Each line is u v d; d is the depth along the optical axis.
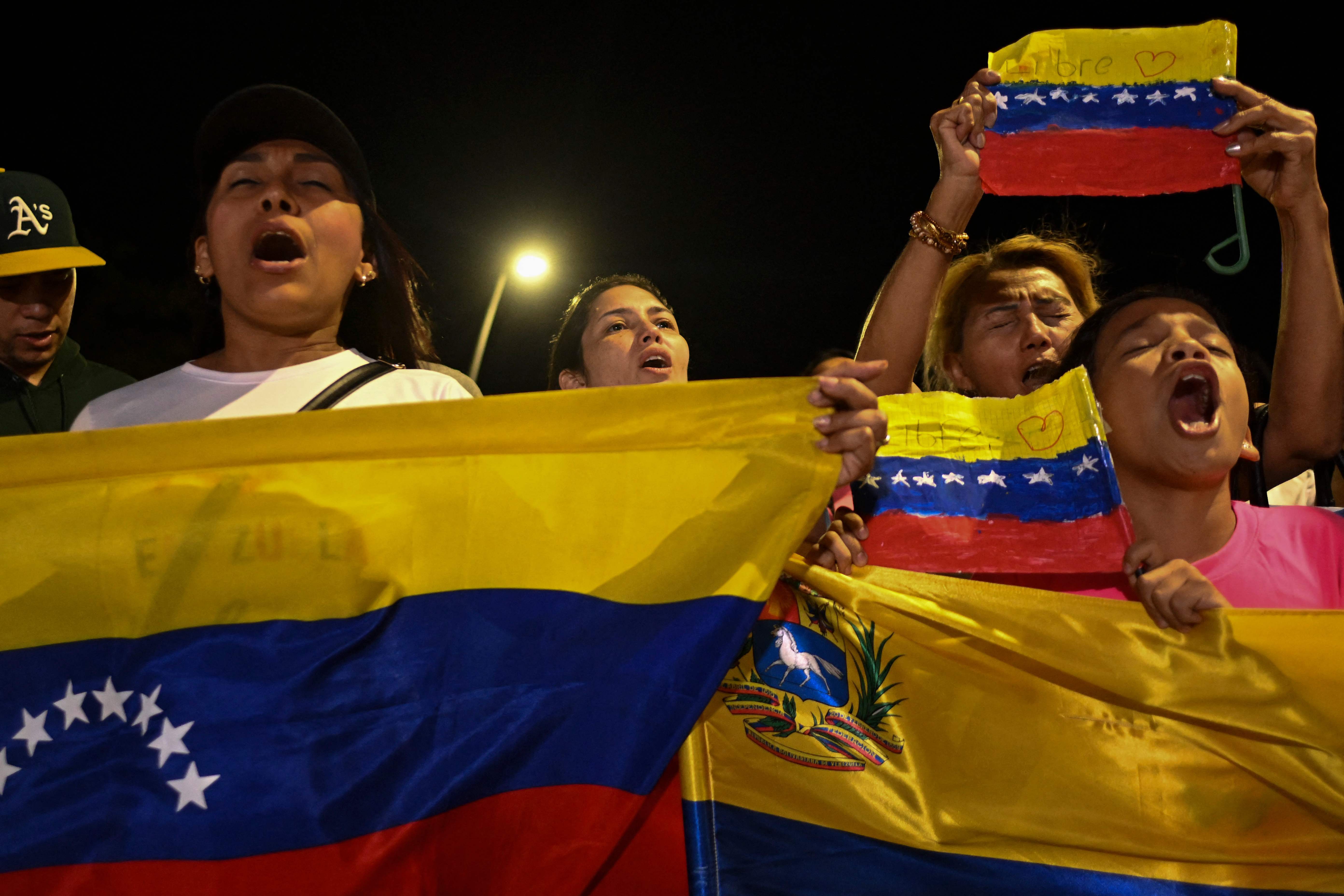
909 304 2.63
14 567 1.97
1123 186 2.58
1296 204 2.55
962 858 2.05
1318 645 2.06
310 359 2.43
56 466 2.01
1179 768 2.08
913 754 2.11
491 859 1.92
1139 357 2.34
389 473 2.04
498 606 2.00
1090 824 2.06
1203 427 2.25
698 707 1.92
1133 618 2.11
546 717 1.95
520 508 2.04
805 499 2.00
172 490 2.01
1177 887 2.03
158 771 1.90
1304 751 2.04
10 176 3.29
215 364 2.45
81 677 1.94
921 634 2.15
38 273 3.24
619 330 3.31
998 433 2.26
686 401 2.04
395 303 2.65
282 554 1.99
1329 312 2.56
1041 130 2.57
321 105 2.45
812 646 2.17
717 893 2.02
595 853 1.90
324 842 1.88
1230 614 2.08
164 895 1.85
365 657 1.96
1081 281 3.35
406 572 2.01
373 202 2.57
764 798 2.08
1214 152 2.53
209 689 1.94
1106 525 2.14
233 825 1.88
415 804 1.91
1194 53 2.56
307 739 1.92
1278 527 2.36
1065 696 2.13
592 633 1.98
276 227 2.33
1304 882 2.03
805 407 2.03
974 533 2.21
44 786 1.90
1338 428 2.57
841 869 2.04
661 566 2.00
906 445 2.27
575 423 2.05
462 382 2.85
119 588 1.97
